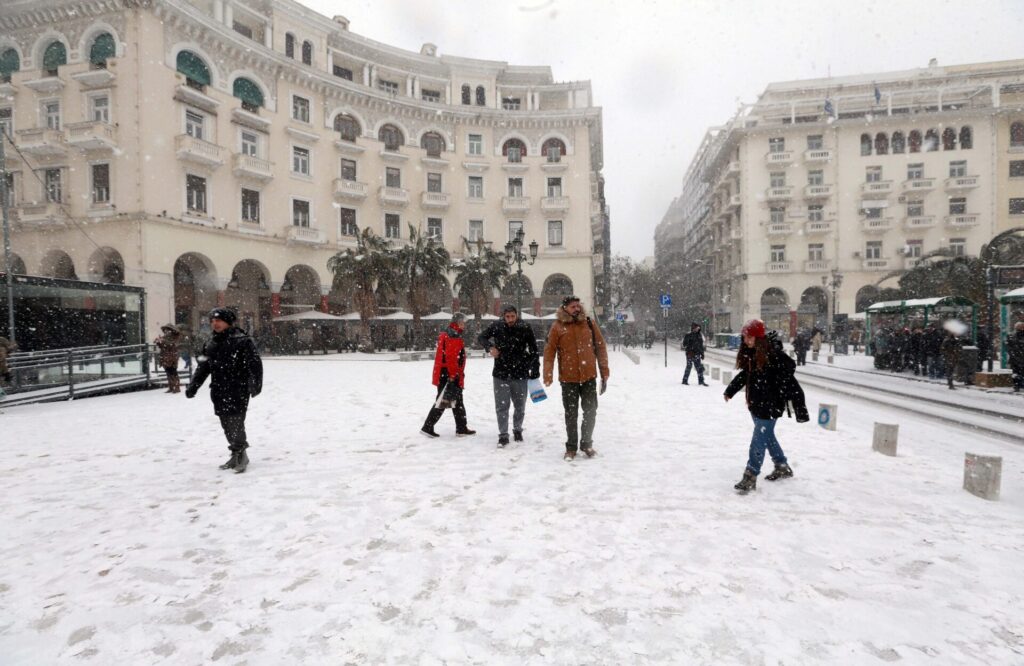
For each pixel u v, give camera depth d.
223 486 4.36
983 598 2.51
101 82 24.08
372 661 2.04
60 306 12.09
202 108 26.69
